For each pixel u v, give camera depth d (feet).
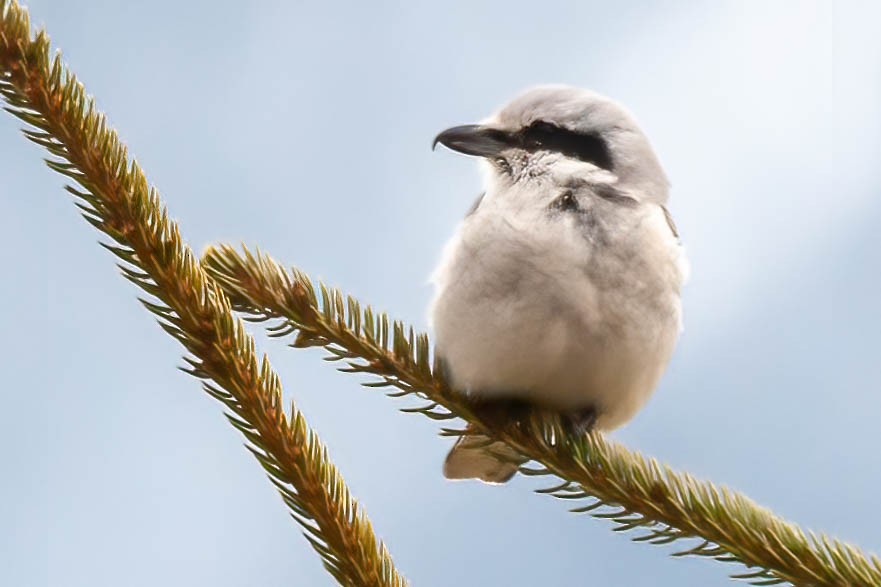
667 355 28.32
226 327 20.71
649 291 26.91
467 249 26.89
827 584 18.47
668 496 20.51
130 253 20.81
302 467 20.21
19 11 19.81
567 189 28.55
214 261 24.88
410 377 25.32
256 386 20.57
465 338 26.89
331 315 25.02
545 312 26.27
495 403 27.22
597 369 27.20
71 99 20.21
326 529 20.04
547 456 23.32
